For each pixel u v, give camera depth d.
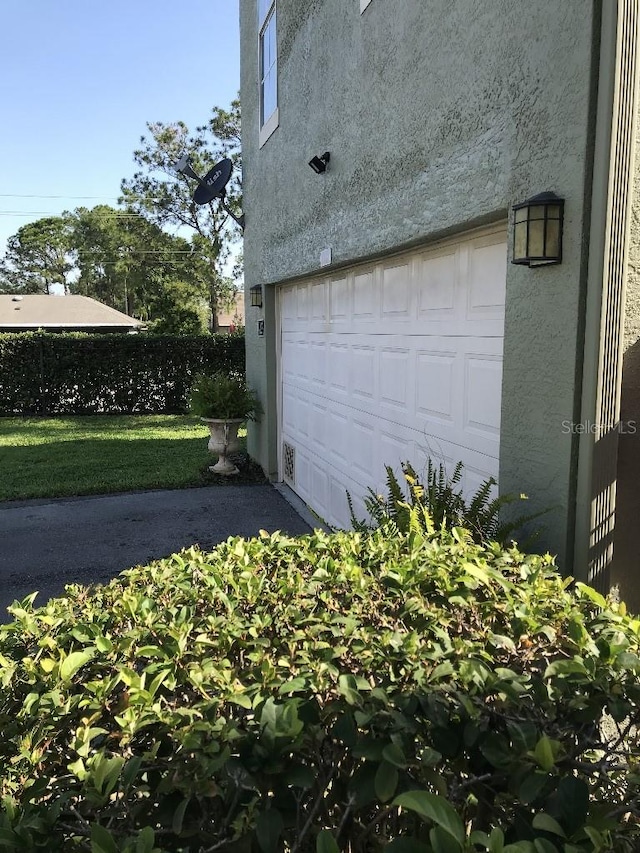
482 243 3.36
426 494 3.38
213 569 2.37
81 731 1.37
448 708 1.40
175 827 1.17
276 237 7.10
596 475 2.45
